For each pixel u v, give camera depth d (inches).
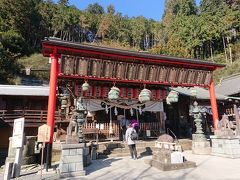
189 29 2124.8
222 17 2017.7
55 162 406.6
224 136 437.1
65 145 302.4
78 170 300.8
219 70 1758.1
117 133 604.7
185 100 775.7
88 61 418.3
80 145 310.7
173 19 2736.2
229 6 2176.4
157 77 480.7
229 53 1908.2
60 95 576.7
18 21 1846.7
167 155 337.7
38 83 1274.6
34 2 2273.6
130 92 525.3
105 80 455.2
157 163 335.6
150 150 501.7
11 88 737.0
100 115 672.4
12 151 352.8
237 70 1600.6
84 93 490.9
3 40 1546.5
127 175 294.5
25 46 1752.0
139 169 330.0
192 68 510.6
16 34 1675.7
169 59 469.4
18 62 1472.7
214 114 516.7
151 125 641.6
